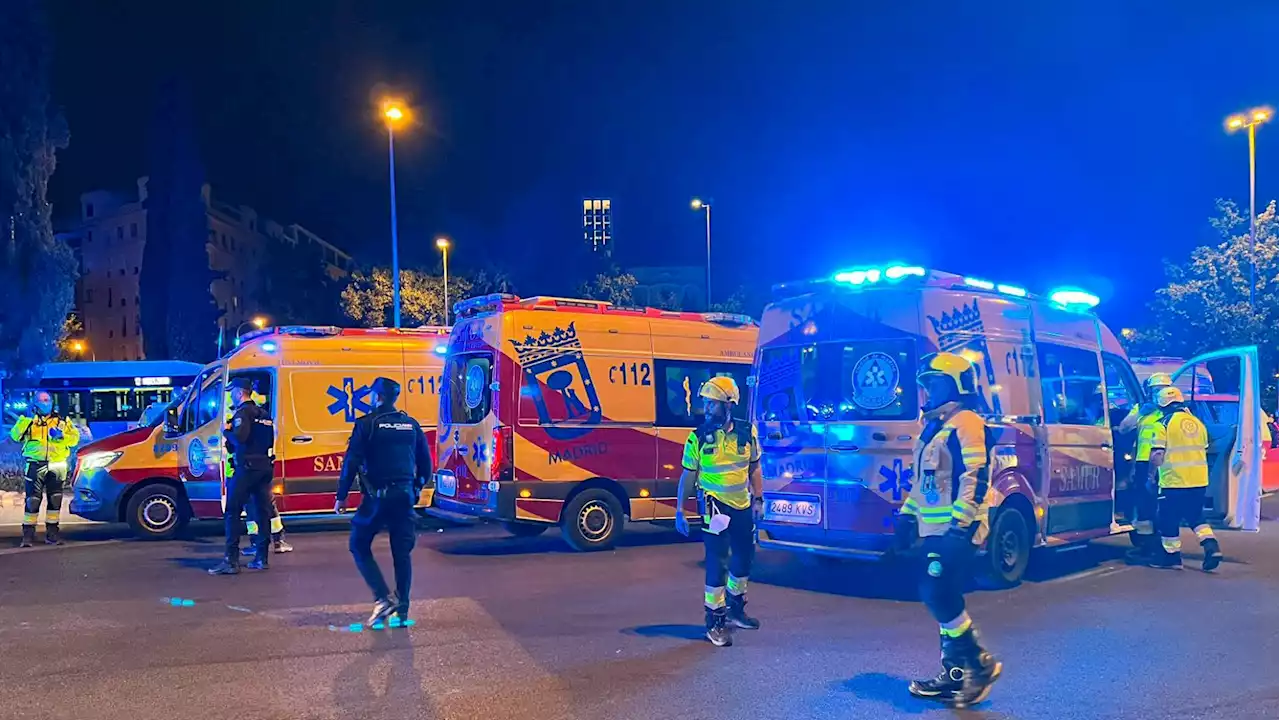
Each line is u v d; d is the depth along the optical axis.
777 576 8.70
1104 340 9.77
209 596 7.81
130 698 5.04
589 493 10.40
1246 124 25.62
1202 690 5.14
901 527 5.18
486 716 4.73
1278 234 26.36
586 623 6.76
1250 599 7.54
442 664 5.67
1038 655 5.83
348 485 6.65
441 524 12.95
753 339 12.05
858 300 7.89
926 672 5.49
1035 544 8.16
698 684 5.26
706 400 6.29
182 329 54.28
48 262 19.72
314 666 5.63
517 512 9.96
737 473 6.20
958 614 4.89
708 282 39.47
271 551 10.26
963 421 4.95
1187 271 28.64
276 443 11.52
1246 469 9.55
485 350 10.23
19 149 19.31
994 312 8.05
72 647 6.11
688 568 9.23
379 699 5.00
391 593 7.03
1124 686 5.21
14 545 11.17
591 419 10.46
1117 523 9.43
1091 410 9.16
